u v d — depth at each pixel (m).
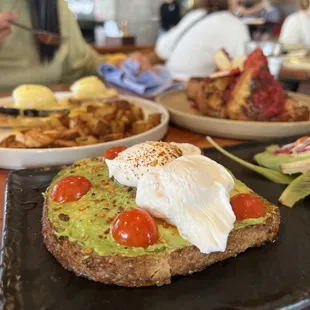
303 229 0.23
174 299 0.17
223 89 0.43
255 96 0.39
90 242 0.18
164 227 0.19
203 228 0.18
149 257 0.17
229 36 0.90
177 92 0.52
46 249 0.20
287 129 0.37
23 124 0.36
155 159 0.22
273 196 0.27
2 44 0.66
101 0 1.67
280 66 0.62
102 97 0.47
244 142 0.38
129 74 0.60
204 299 0.17
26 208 0.24
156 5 1.74
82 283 0.18
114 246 0.18
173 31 1.05
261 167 0.30
